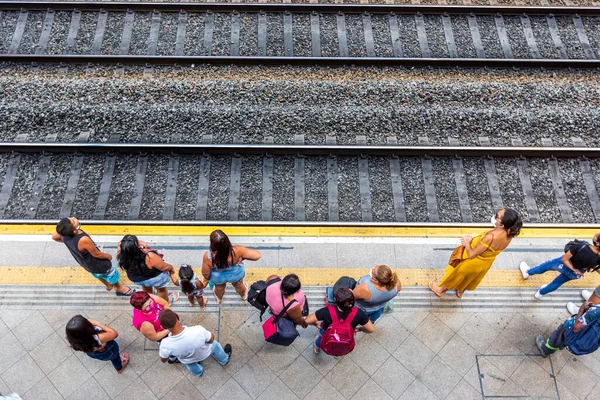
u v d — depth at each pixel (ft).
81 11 33.04
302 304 18.34
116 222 25.29
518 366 21.80
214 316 22.66
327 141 28.73
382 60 31.83
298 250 24.88
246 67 31.83
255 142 28.43
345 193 27.02
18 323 22.18
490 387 21.29
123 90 30.17
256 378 21.17
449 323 22.88
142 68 31.68
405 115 29.71
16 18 32.65
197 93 30.30
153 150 27.50
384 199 26.94
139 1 33.42
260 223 25.57
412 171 27.81
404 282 24.07
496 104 30.73
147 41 32.35
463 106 30.60
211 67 31.73
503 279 24.21
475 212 26.81
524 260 24.81
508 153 28.09
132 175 27.09
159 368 21.24
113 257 24.39
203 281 21.97
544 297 23.67
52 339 21.83
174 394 20.71
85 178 26.89
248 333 22.29
